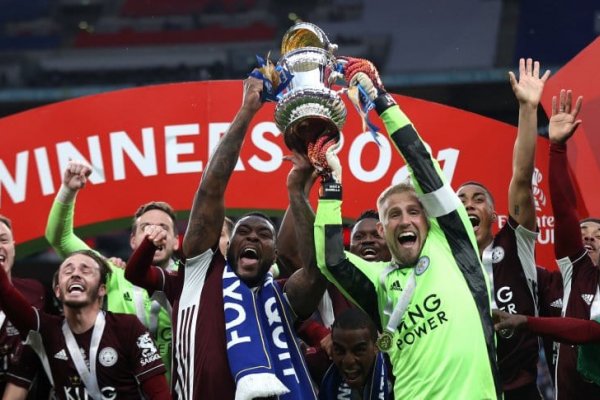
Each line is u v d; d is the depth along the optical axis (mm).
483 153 6723
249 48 18359
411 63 17859
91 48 18953
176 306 4898
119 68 18219
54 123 6699
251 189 6652
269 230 4926
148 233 4949
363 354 4984
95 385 5164
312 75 4703
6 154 6680
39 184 6672
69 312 5203
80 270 5203
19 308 5168
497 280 5613
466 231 4473
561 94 5398
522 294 5598
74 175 5867
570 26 16969
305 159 4730
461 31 17844
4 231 5750
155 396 5121
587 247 6098
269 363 4668
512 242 5609
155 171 6676
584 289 5426
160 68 18141
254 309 4793
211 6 19062
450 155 6715
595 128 6602
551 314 5793
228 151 4816
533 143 5418
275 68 4816
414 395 4305
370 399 5043
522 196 5512
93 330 5195
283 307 4895
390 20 18391
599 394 5578
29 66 18500
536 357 5719
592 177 6590
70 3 19516
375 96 4520
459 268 4422
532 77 5453
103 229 6816
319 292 4867
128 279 4984
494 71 14117
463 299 4355
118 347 5180
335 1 18750
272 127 6652
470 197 5680
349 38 18391
